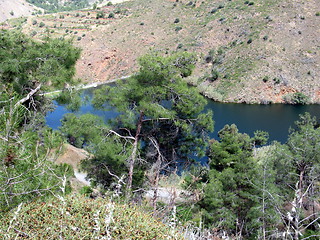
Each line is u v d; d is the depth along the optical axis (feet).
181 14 296.51
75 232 16.40
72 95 51.93
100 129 49.44
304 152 54.24
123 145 51.93
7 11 604.49
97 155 48.96
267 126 146.41
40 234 16.11
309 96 190.39
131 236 16.71
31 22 340.39
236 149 62.64
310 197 44.24
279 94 193.67
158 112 47.93
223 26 257.55
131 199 40.70
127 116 50.52
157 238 17.02
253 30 240.73
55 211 17.84
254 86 196.75
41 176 20.83
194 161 57.21
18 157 19.22
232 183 51.85
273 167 56.13
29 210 18.16
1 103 23.13
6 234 15.31
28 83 49.57
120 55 269.85
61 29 318.24
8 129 18.75
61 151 24.61
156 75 50.93
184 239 17.66
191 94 52.19
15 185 19.22
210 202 48.98
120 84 53.88
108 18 328.49
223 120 154.51
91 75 266.16
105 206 18.60
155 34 280.10
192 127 54.65
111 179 51.65
